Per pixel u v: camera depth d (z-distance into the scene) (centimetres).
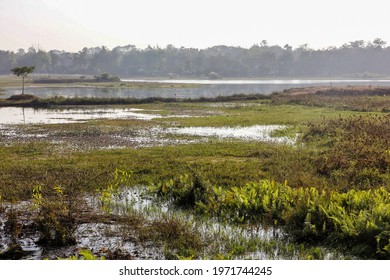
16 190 955
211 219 787
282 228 735
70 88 6838
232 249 646
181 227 716
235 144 1603
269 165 1215
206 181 947
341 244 652
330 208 717
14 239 694
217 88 6919
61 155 1416
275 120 2328
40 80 8700
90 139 1794
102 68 15212
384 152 1222
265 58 14925
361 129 1683
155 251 650
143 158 1333
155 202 902
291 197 816
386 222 646
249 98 3972
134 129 2086
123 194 962
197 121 2369
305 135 1756
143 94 5403
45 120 2548
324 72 15088
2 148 1566
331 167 1118
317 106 3156
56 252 655
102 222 776
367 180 996
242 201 815
